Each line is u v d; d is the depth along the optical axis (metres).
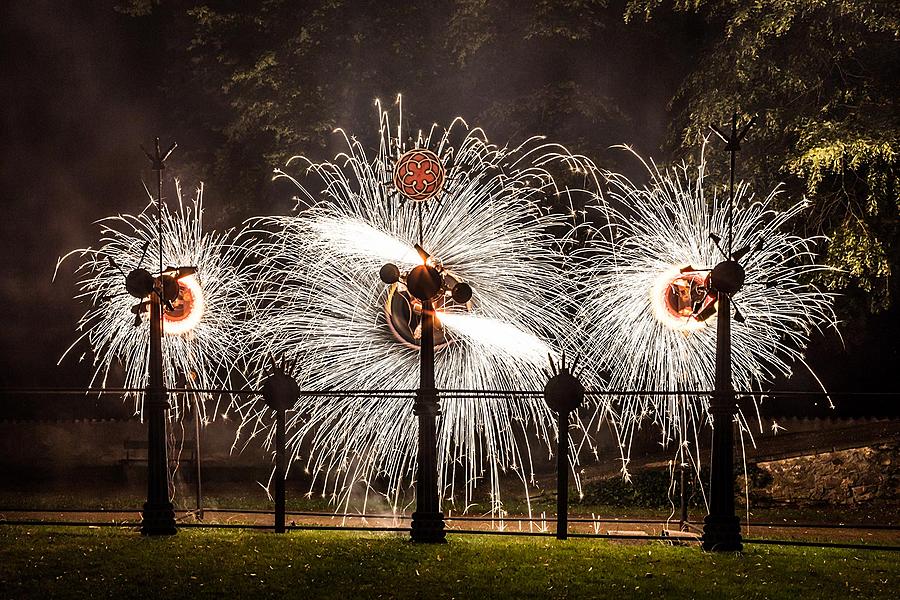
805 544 9.02
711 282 8.61
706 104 14.98
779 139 15.02
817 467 13.75
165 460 9.19
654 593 7.41
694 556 8.46
